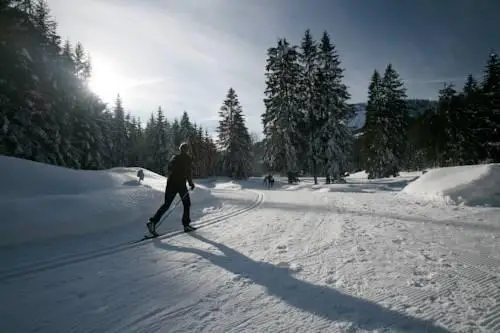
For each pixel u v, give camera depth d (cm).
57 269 382
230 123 4516
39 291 314
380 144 3397
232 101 4541
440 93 4094
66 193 745
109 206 705
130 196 834
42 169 831
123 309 276
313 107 3025
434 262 399
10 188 657
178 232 607
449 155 3531
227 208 970
